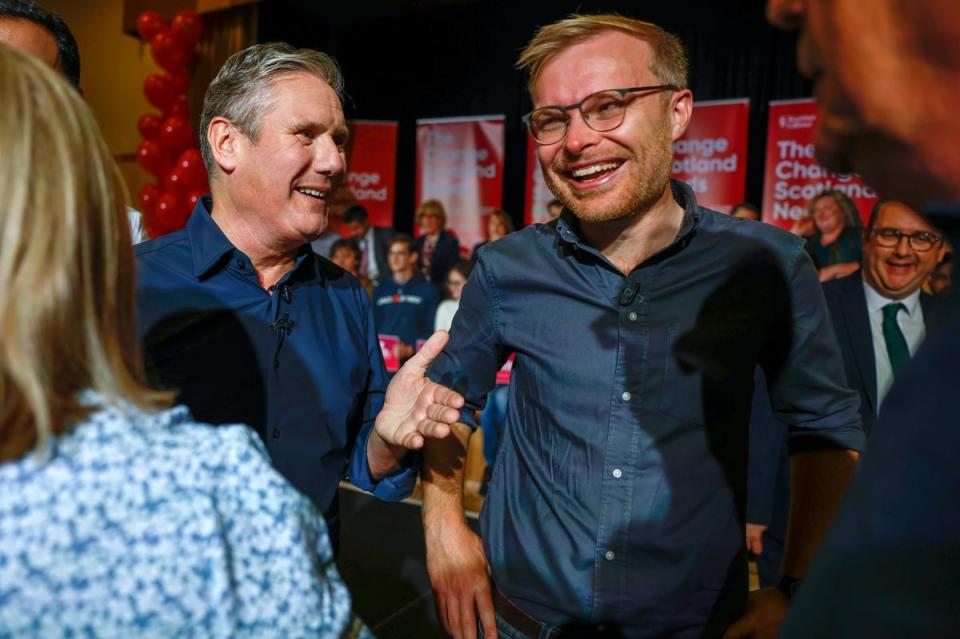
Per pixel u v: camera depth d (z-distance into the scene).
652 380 1.14
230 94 1.17
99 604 0.46
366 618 2.78
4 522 0.46
